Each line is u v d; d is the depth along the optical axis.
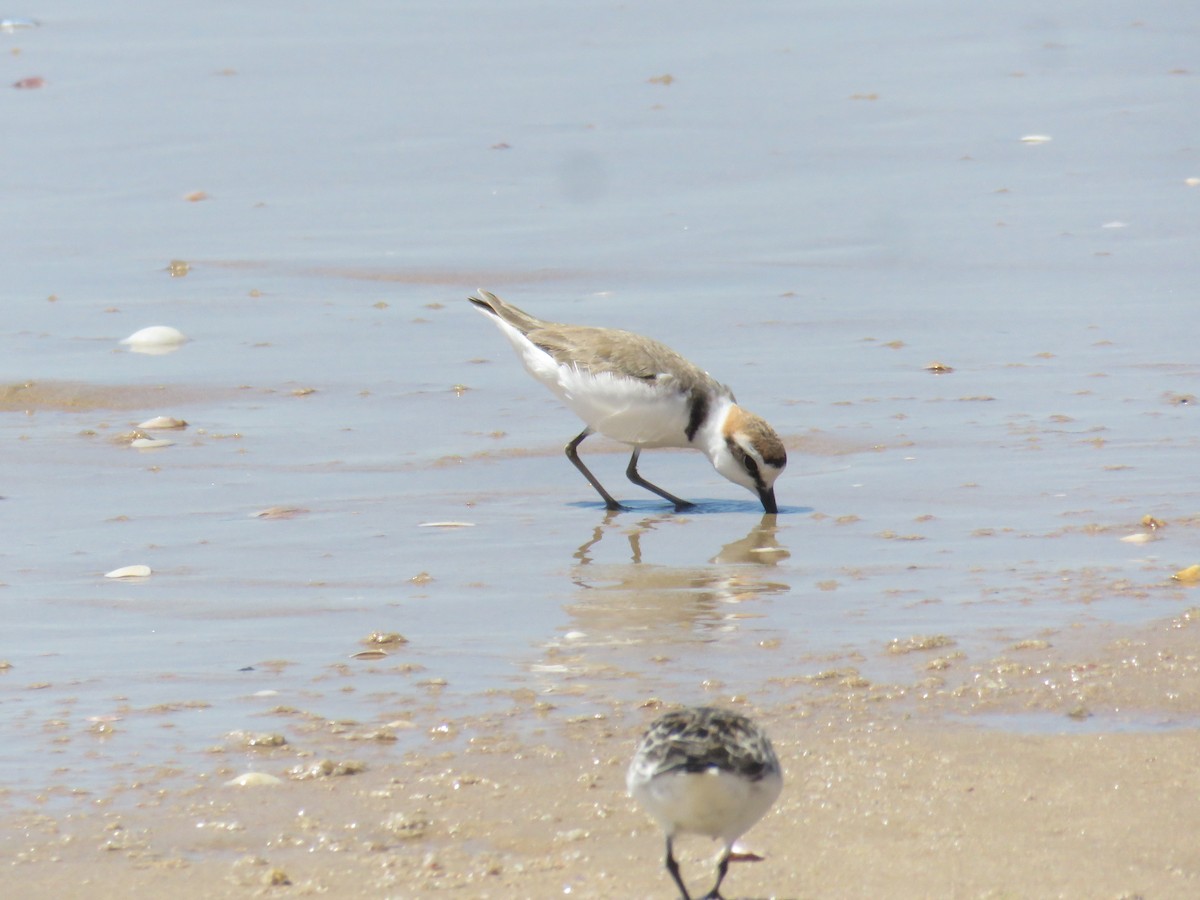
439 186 25.50
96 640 9.76
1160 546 11.08
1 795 7.39
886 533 11.84
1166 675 8.56
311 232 22.98
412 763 7.75
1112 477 12.84
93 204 24.59
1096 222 22.11
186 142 28.39
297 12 40.19
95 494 13.22
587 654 9.38
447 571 11.23
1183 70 31.36
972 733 7.91
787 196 24.33
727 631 9.73
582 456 14.63
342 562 11.45
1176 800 7.07
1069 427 14.32
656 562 11.39
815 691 8.60
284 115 30.27
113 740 8.09
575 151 27.41
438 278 20.72
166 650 9.55
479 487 13.57
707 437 13.08
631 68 33.62
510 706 8.52
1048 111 28.75
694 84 32.00
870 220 22.86
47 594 10.70
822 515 12.50
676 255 21.50
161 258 21.66
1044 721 8.05
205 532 12.19
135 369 16.89
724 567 11.20
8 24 38.59
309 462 14.15
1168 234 21.38
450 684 8.89
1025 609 9.84
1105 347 16.84
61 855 6.76
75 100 31.53
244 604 10.48
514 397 16.16
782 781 6.50
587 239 22.39
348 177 26.14
